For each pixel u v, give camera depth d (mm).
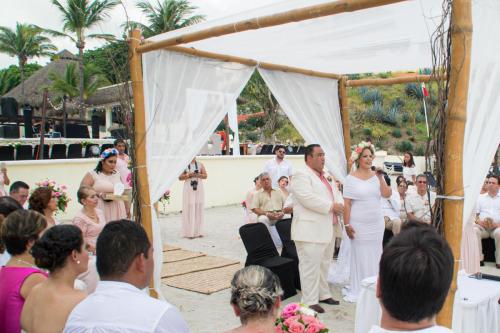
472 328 3264
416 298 1432
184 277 6781
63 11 27531
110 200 6020
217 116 5836
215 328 4945
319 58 6086
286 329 2619
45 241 2414
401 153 28203
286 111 6547
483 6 3520
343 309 5492
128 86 5199
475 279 3930
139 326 1788
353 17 4457
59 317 2328
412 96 33656
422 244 1500
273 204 8156
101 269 1960
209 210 13680
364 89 35312
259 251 6078
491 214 7750
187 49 5461
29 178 10641
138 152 5227
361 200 5551
